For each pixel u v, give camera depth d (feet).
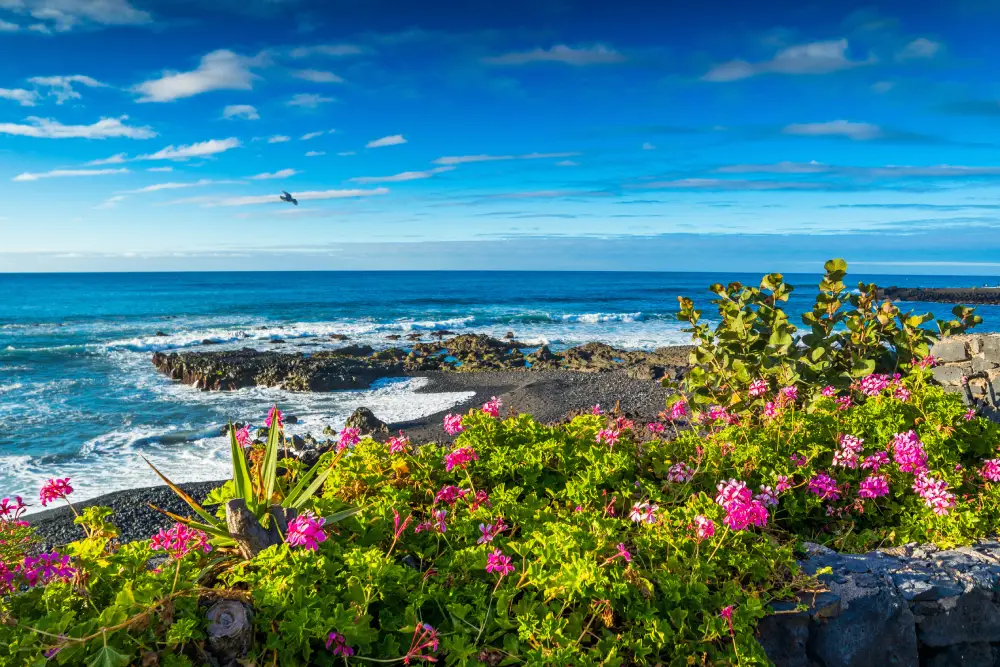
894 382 18.93
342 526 11.84
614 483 14.35
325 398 69.56
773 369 20.92
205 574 10.33
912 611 11.85
